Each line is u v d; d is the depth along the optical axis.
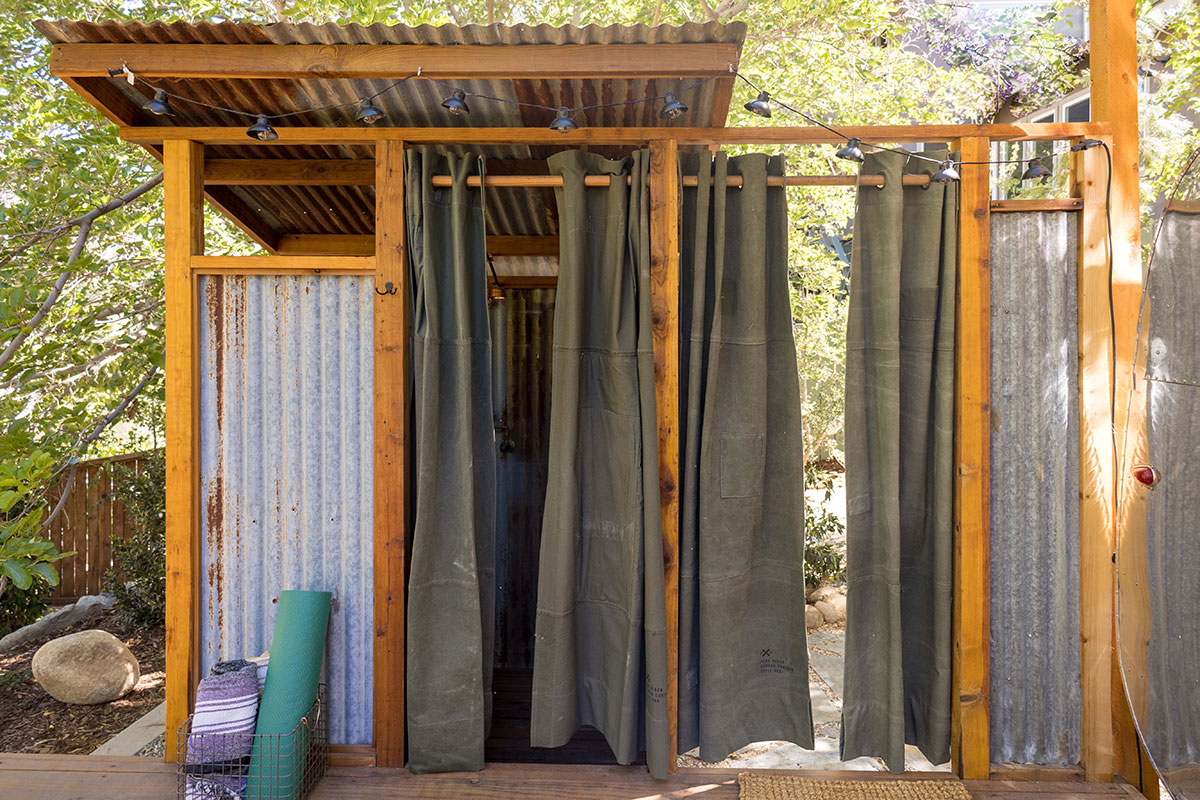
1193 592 1.75
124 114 2.66
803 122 6.03
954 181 2.58
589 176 2.63
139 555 5.66
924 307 2.62
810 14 5.48
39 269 3.84
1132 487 1.97
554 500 2.59
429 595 2.57
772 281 2.67
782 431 2.66
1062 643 2.62
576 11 5.69
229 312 2.69
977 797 2.43
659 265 2.62
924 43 7.09
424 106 2.73
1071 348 2.65
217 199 3.50
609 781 2.51
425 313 2.60
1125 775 2.57
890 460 2.55
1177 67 5.51
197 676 2.65
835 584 5.96
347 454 2.69
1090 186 2.63
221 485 2.68
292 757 2.33
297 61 2.38
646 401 2.53
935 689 2.60
